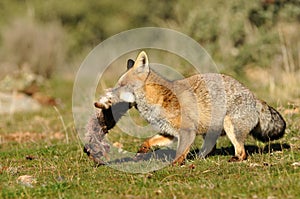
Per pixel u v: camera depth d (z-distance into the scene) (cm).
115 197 855
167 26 2794
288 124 1397
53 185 928
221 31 2520
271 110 1144
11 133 1656
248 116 1102
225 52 2433
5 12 3984
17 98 2294
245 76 2338
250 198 825
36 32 3031
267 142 1225
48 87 2655
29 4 4025
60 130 1620
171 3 3719
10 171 1077
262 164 1023
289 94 1866
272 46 2414
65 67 3080
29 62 2961
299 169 970
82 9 4150
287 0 2550
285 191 837
